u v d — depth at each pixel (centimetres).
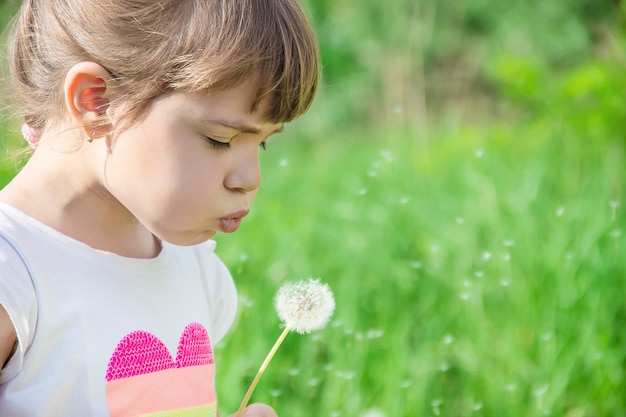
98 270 158
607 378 311
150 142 150
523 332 328
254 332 313
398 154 499
